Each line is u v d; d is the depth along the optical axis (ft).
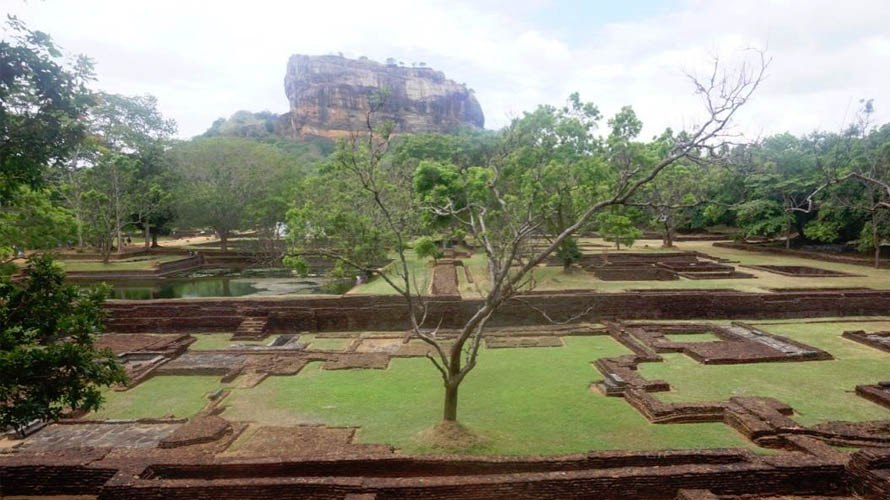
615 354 61.11
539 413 43.32
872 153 102.32
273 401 47.80
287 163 162.71
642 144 96.53
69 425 41.96
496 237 69.62
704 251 142.41
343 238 88.69
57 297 28.91
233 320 74.08
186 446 36.45
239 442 37.88
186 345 66.13
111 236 138.00
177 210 150.51
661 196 129.59
